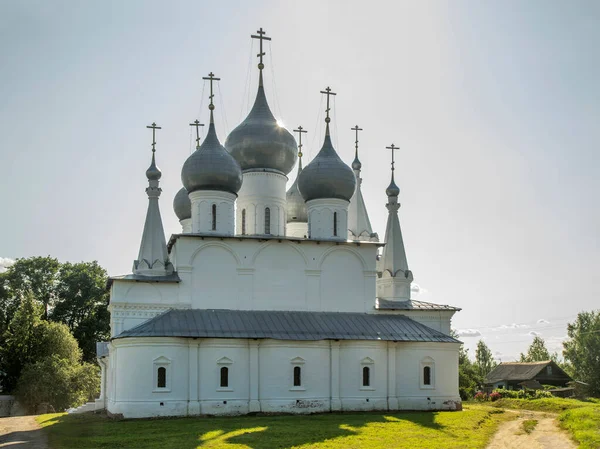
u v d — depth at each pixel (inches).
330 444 1182.9
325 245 2028.8
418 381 1897.1
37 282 3393.2
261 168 2175.2
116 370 1695.4
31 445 1226.6
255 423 1493.6
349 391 1825.8
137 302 1851.6
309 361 1800.0
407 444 1187.9
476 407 2023.9
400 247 2213.3
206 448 1146.0
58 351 2970.0
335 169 2091.5
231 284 1927.9
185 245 1909.4
